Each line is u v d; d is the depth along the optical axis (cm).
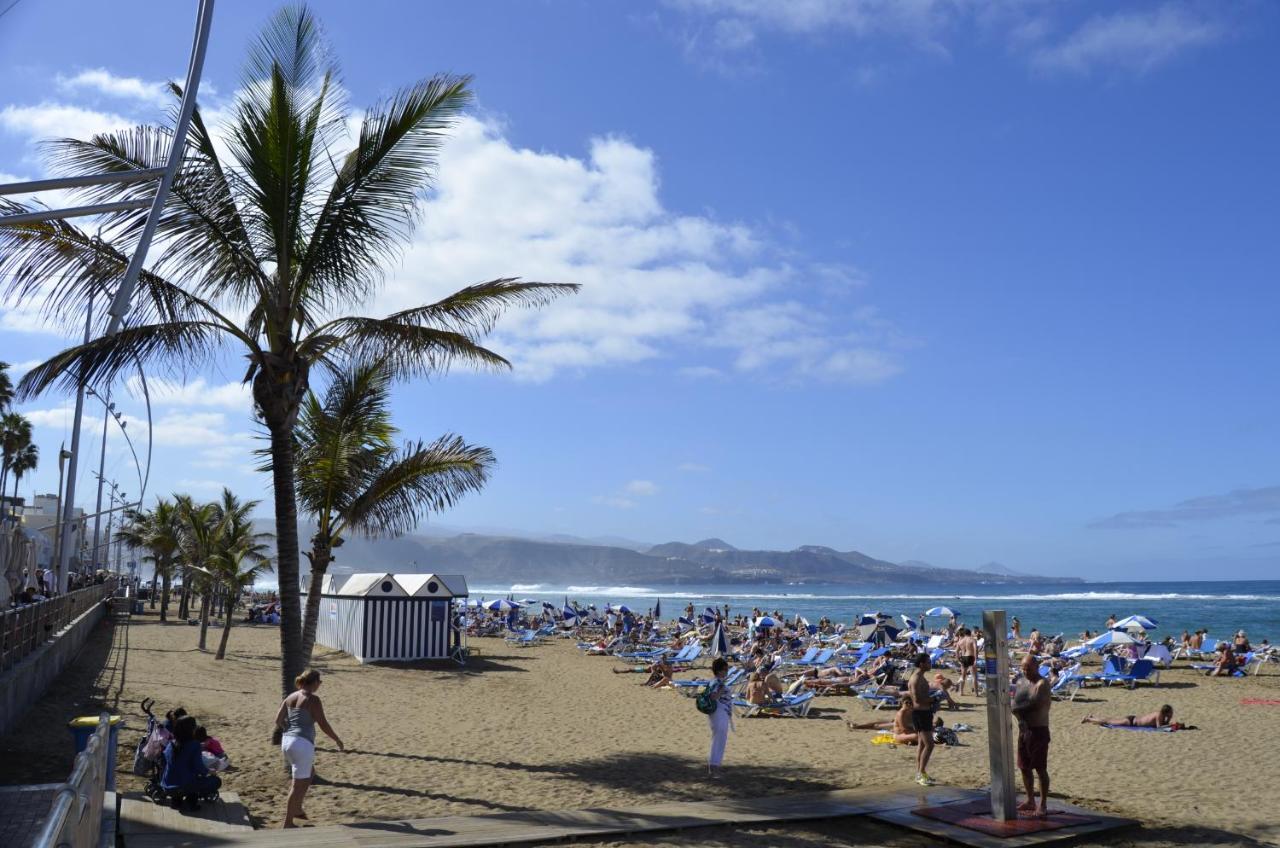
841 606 10912
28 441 5903
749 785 1051
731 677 2027
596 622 4481
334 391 1323
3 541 2562
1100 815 869
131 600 4412
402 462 1344
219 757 1061
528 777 1085
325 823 854
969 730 1488
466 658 2670
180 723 891
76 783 424
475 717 1612
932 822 836
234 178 1070
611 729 1509
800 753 1285
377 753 1227
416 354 1148
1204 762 1239
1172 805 969
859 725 1538
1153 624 3098
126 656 2270
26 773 1002
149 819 790
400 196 1120
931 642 2952
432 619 2611
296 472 1302
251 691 1797
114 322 707
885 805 896
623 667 2667
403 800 952
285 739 834
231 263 1088
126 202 679
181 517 3512
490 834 772
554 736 1418
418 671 2386
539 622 4459
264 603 5281
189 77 705
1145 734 1497
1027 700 869
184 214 1026
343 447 1309
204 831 761
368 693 1902
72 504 3161
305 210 1106
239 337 1088
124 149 1009
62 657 1884
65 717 1355
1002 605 10444
